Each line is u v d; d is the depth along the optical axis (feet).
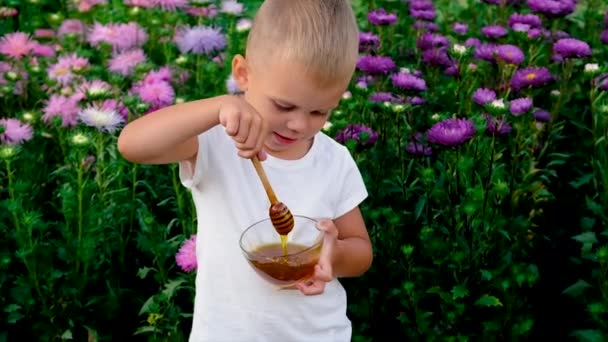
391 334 10.29
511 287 9.91
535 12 14.64
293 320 7.00
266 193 6.59
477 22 16.55
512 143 11.98
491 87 13.58
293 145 6.97
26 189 10.21
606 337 9.84
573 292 10.32
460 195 10.36
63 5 16.66
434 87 13.41
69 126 12.17
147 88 11.94
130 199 10.88
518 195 10.82
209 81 13.30
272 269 6.29
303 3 6.30
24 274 10.44
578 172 12.96
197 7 13.93
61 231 10.16
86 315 10.28
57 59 13.69
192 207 10.16
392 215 9.80
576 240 11.35
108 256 10.69
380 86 12.75
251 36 6.51
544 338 10.90
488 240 9.80
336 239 6.61
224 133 6.91
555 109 12.89
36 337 10.16
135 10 14.49
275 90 6.30
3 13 15.64
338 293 7.37
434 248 9.77
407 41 15.24
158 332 9.57
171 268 10.64
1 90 12.44
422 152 11.09
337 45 6.22
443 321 10.04
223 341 6.96
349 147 10.30
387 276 10.19
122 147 6.15
